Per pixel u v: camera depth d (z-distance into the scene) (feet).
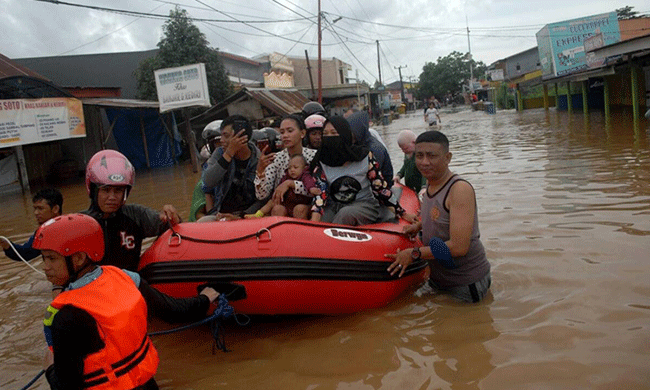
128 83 90.84
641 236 16.37
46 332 8.16
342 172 14.32
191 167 66.80
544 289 13.37
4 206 41.86
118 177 11.73
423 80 292.81
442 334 11.58
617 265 14.25
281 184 15.08
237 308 12.37
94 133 71.36
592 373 9.37
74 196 46.11
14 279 19.72
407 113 227.61
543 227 18.66
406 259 12.90
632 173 26.76
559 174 28.99
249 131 15.28
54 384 7.75
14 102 48.44
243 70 116.16
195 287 12.12
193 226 13.09
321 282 12.21
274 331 12.99
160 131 75.25
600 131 50.11
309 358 11.16
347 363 10.75
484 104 148.25
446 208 12.64
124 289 8.29
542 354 10.22
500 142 51.83
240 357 11.68
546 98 111.55
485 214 21.52
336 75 154.92
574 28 98.12
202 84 58.65
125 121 73.41
